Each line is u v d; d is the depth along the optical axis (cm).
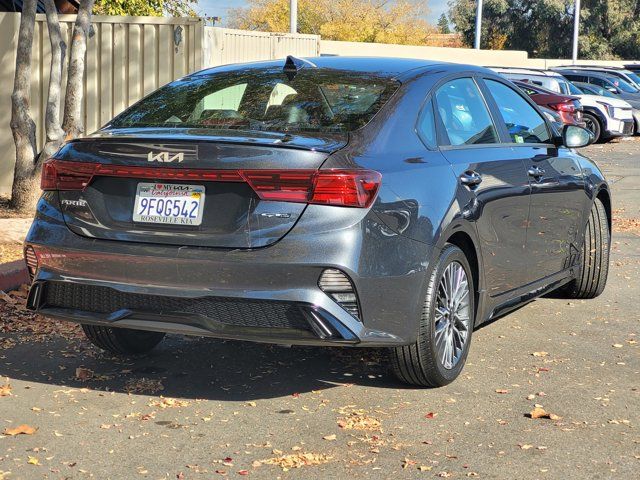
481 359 566
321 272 429
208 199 441
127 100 1171
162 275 445
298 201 430
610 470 399
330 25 5831
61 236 470
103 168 460
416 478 388
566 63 4272
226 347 583
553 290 737
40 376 519
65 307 477
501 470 397
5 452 409
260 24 6022
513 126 611
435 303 481
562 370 546
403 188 459
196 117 503
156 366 542
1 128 1173
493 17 6600
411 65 547
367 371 536
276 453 414
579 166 681
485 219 527
